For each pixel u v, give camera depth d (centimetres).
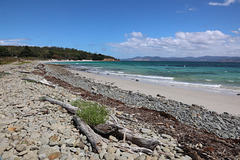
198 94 1404
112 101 997
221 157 431
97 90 1395
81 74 3048
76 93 1094
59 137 394
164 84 1923
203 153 432
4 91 838
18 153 314
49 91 977
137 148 396
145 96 1251
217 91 1528
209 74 3092
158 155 390
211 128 697
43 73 2345
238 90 1576
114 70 4231
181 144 483
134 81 2161
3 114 527
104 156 345
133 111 809
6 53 10619
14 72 1848
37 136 389
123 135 448
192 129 641
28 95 803
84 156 347
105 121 488
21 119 493
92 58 18825
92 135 404
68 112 620
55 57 14512
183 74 3128
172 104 1052
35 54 12938
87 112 489
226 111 988
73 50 19700
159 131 579
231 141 566
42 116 540
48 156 317
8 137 376
